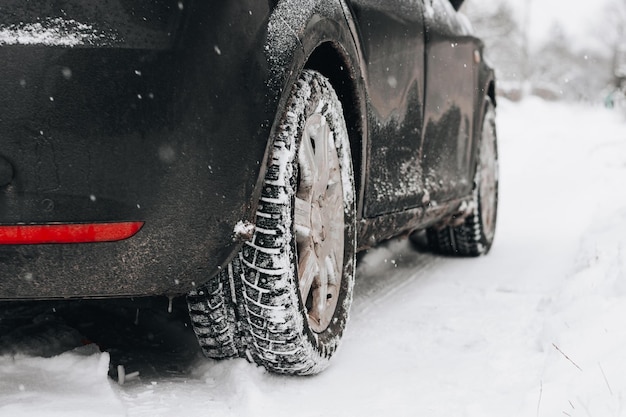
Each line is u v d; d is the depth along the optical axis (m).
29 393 2.52
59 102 2.26
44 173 2.28
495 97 5.95
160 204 2.38
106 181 2.32
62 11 2.27
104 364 2.70
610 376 2.52
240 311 2.75
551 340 3.16
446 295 4.46
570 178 11.07
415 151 4.05
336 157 3.18
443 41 4.45
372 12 3.42
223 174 2.46
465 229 5.55
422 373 3.07
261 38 2.57
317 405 2.73
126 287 2.44
